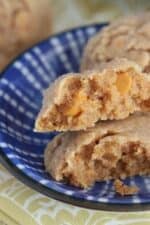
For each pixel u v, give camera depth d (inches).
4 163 12.3
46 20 17.0
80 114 12.4
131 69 12.5
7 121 13.9
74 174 12.5
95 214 12.1
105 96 12.4
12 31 16.3
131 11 18.6
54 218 12.0
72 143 12.6
